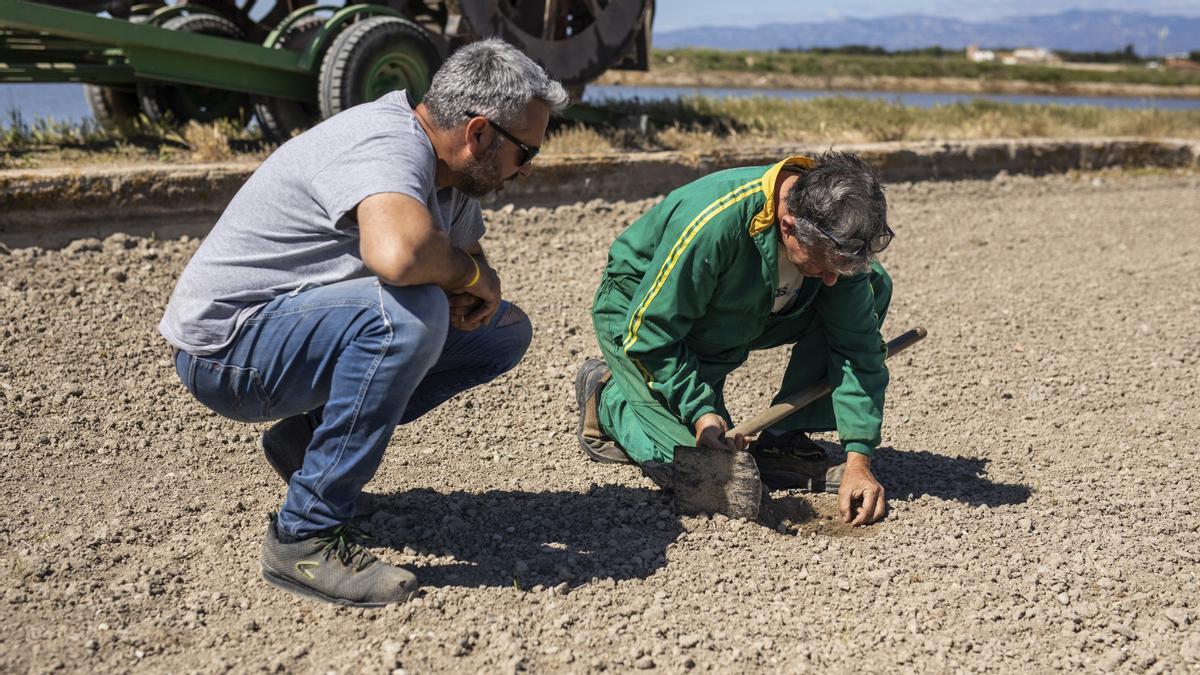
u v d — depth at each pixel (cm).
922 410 454
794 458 374
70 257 554
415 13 888
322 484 266
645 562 304
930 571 308
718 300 328
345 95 723
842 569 307
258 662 248
